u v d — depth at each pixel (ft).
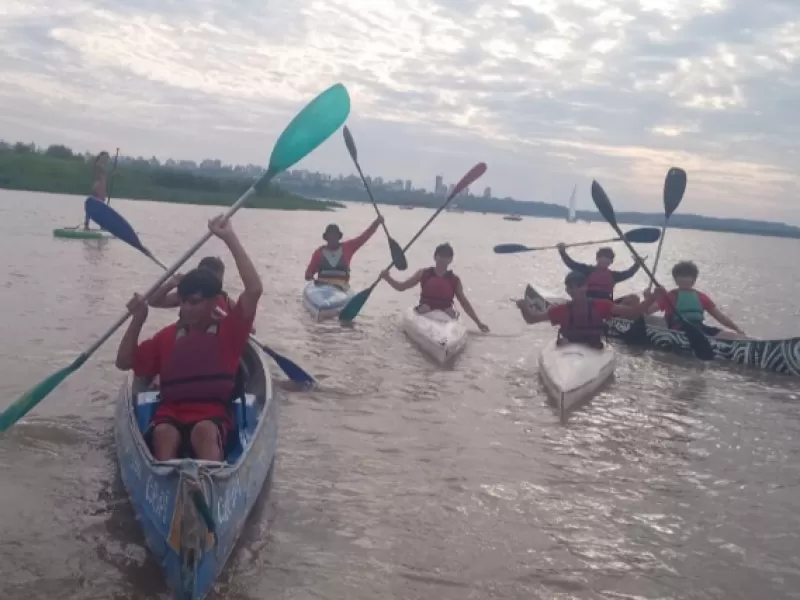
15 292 35.19
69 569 11.91
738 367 30.66
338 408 21.24
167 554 11.32
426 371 26.20
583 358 25.31
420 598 11.91
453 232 164.45
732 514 15.69
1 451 16.38
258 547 13.10
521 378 26.12
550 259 98.89
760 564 13.57
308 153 16.51
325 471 16.63
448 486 16.28
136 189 177.06
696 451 19.63
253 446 13.71
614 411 22.95
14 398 19.79
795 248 305.32
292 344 29.22
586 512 15.40
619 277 35.40
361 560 12.94
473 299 48.37
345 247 38.40
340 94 17.47
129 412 15.02
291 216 173.68
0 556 12.17
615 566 13.26
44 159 169.89
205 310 14.07
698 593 12.52
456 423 20.63
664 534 14.61
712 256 150.92
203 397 13.97
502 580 12.60
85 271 44.21
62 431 17.78
